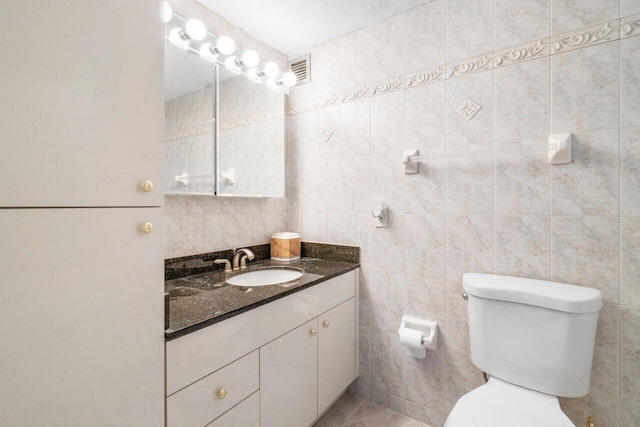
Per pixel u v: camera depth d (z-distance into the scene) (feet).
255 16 5.03
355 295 5.44
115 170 2.19
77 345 2.03
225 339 3.04
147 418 2.40
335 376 4.90
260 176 5.57
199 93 4.55
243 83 5.25
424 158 4.50
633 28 3.43
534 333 3.46
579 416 3.75
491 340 3.73
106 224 2.15
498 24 4.21
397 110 5.05
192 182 4.46
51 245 1.91
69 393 1.99
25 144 1.80
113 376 2.20
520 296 3.51
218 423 2.97
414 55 4.88
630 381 3.50
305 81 6.12
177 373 2.60
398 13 4.99
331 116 5.79
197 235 4.81
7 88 1.73
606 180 3.58
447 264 4.66
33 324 1.85
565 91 3.79
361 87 5.42
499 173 4.24
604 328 3.61
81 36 2.01
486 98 4.30
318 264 5.48
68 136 1.97
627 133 3.47
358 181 5.49
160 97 2.45
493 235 4.30
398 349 5.16
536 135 3.97
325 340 4.63
